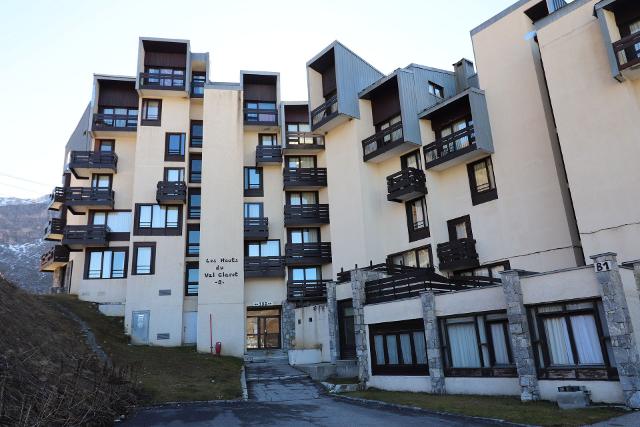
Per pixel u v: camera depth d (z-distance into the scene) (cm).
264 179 3562
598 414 1171
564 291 1405
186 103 3494
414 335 1842
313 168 3459
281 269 3291
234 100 3516
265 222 3409
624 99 1825
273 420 1342
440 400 1536
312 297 3183
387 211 2866
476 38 2578
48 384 1294
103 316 3114
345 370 2258
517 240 2269
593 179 1869
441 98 2952
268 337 3266
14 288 2366
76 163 3397
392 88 2898
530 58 2327
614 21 1930
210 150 3369
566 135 1964
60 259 3894
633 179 1767
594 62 1922
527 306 1488
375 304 2009
